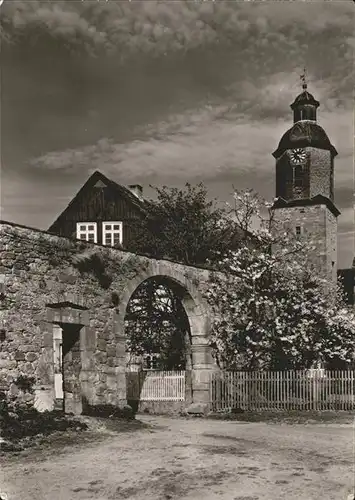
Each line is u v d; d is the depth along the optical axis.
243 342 20.53
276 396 19.03
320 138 32.50
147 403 19.83
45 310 13.56
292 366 21.12
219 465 9.88
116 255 16.14
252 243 23.30
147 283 22.03
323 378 18.86
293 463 10.07
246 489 8.38
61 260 14.23
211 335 19.59
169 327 22.09
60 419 12.86
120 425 13.98
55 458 10.27
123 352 15.91
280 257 22.22
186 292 19.11
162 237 24.70
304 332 20.77
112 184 25.22
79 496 8.11
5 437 11.19
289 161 32.62
